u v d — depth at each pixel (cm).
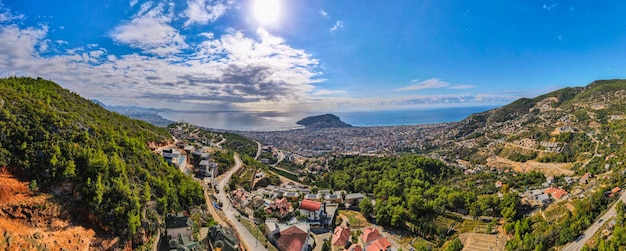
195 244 6034
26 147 5428
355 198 13225
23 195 4797
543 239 8269
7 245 3997
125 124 12394
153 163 8650
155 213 6594
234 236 7119
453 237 10306
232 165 16300
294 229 8738
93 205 5278
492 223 10894
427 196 13325
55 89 10988
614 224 7544
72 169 5416
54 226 4741
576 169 17425
